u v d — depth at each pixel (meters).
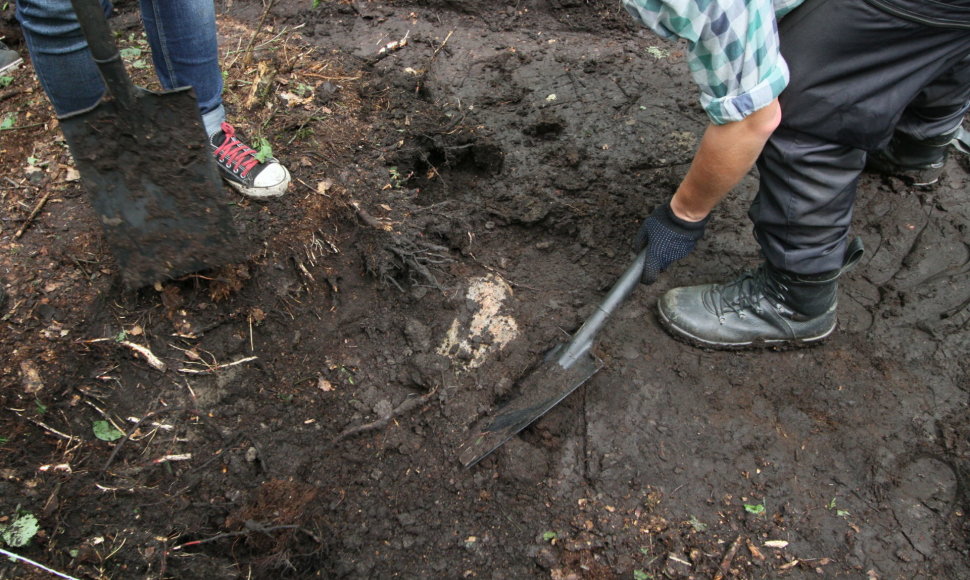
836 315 2.30
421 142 2.81
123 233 1.88
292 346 2.19
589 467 1.98
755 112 1.54
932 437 2.03
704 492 1.93
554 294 2.40
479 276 2.44
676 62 3.24
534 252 2.54
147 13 1.99
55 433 1.89
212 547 1.80
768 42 1.49
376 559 1.82
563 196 2.66
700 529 1.86
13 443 1.84
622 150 2.81
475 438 2.02
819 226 1.86
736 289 2.22
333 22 3.38
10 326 2.03
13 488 1.76
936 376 2.17
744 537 1.84
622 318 2.34
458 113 2.94
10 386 1.92
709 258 2.49
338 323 2.26
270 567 1.77
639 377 2.18
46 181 2.41
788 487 1.93
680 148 2.81
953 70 2.25
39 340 2.02
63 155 2.51
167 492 1.86
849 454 2.00
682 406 2.11
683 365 2.22
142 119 1.71
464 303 2.35
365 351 2.22
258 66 2.94
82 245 2.22
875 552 1.81
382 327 2.27
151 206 1.86
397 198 2.53
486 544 1.85
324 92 2.90
